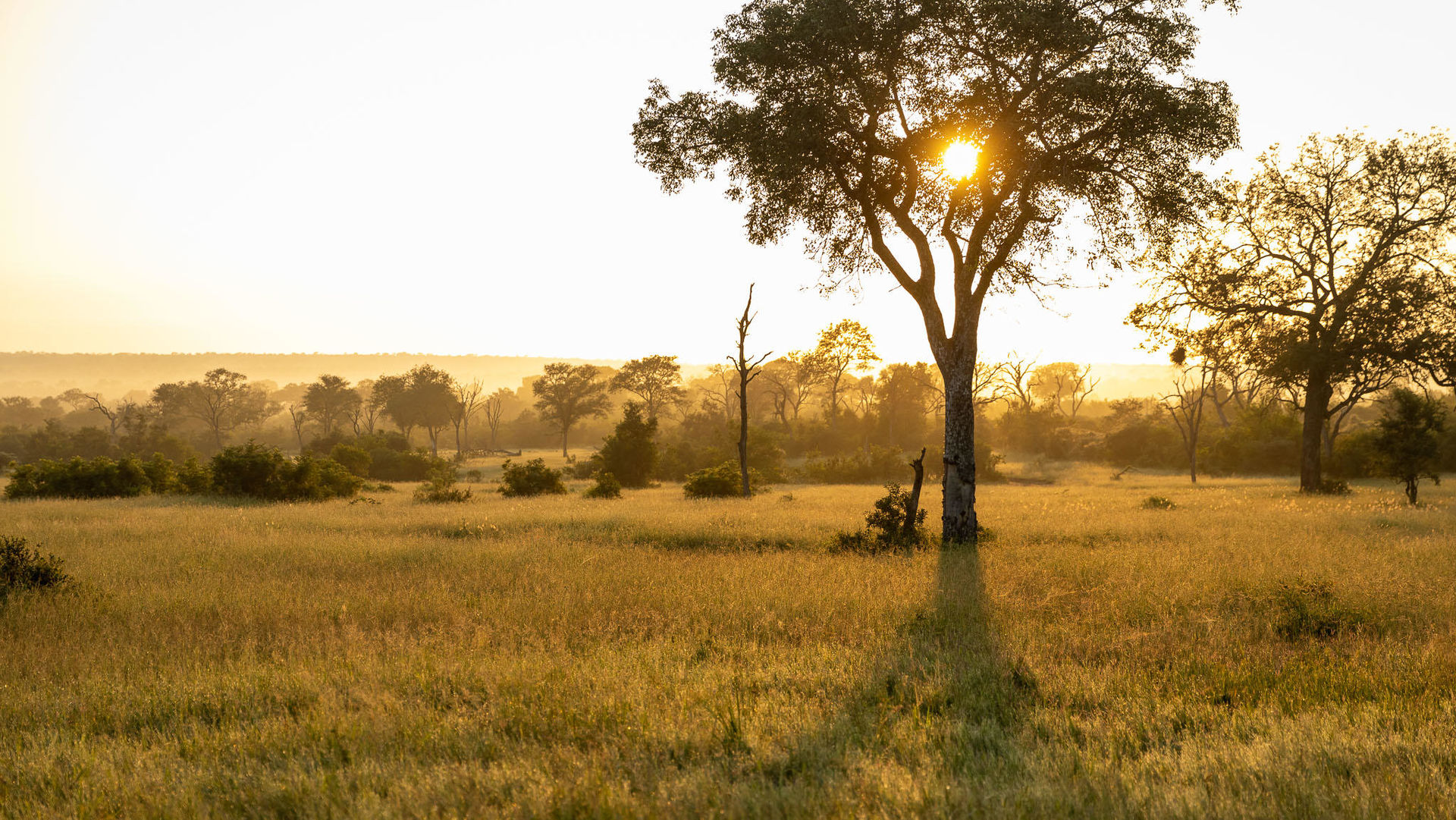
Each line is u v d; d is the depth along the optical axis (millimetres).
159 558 12336
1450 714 5176
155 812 3957
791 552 13758
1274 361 31188
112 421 117688
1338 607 8211
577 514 20172
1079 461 76875
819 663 6574
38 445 84500
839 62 14352
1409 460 23922
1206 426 73812
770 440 53812
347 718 5168
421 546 13867
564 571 11086
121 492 29734
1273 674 6266
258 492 28203
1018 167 14055
